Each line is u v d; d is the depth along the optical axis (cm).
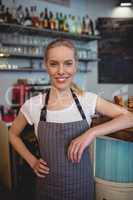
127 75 525
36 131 123
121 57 518
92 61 502
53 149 117
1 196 265
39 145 123
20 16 368
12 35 378
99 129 105
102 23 506
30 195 264
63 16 439
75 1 465
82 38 460
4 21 340
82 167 119
